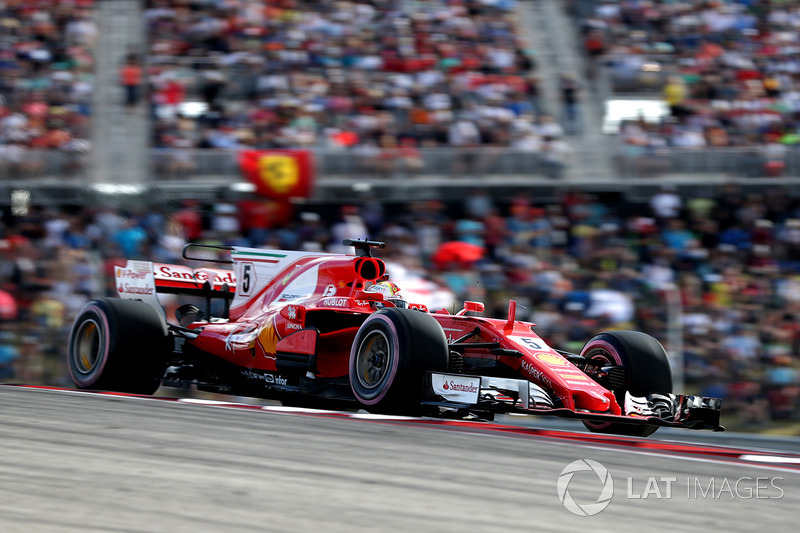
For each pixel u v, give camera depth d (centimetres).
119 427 1830
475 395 2120
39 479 1324
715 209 5966
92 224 5128
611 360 2569
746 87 6644
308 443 1702
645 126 6269
